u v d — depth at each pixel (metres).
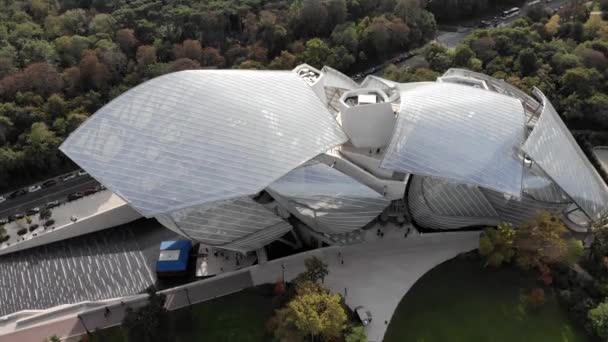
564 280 63.78
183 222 59.88
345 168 70.75
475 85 78.38
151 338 57.31
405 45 120.56
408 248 69.88
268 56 115.06
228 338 59.69
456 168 61.78
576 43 108.69
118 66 104.69
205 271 68.94
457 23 133.12
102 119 60.38
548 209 68.81
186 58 104.94
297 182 62.81
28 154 86.25
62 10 129.00
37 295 69.19
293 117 62.84
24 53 104.75
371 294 63.91
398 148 62.69
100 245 76.19
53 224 77.44
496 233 64.12
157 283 69.62
